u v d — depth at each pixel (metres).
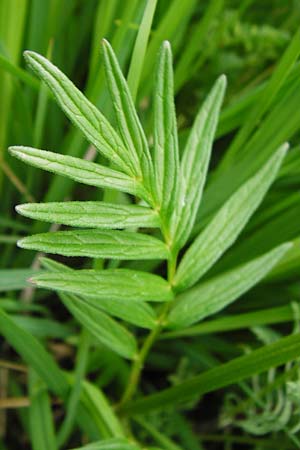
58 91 0.27
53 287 0.29
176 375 0.42
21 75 0.36
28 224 0.43
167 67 0.28
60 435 0.38
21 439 0.44
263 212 0.40
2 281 0.36
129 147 0.28
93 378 0.44
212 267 0.41
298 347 0.32
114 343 0.35
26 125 0.40
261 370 0.33
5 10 0.38
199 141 0.32
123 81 0.27
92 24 0.44
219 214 0.33
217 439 0.42
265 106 0.37
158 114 0.28
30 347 0.35
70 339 0.41
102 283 0.29
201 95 0.45
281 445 0.40
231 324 0.39
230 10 0.46
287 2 0.47
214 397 0.45
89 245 0.29
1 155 0.40
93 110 0.27
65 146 0.41
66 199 0.43
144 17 0.31
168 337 0.42
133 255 0.30
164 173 0.29
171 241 0.31
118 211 0.29
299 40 0.35
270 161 0.33
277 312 0.38
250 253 0.41
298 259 0.39
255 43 0.45
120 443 0.34
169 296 0.32
